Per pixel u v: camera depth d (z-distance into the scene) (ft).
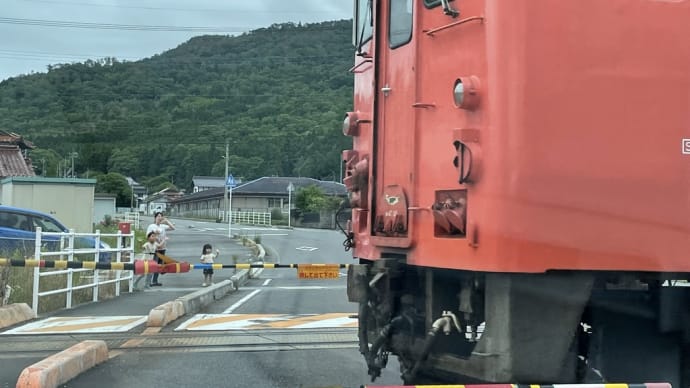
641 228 11.97
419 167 13.78
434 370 13.96
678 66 12.39
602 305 13.69
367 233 16.19
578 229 11.65
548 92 11.68
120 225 48.98
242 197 255.70
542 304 11.82
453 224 12.34
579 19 11.90
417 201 13.78
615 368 13.88
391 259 14.78
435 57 13.44
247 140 233.14
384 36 15.53
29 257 37.76
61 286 38.88
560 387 11.14
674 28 12.41
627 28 12.14
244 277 60.64
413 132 14.01
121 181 247.91
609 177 11.86
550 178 11.59
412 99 14.08
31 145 134.21
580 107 11.80
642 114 12.12
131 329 30.35
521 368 11.66
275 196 254.06
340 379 20.94
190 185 328.49
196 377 21.15
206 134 235.40
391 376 21.30
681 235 12.18
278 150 235.61
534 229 11.48
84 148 224.12
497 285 11.97
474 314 12.85
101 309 37.37
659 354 14.10
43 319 33.35
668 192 12.17
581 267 11.63
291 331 29.96
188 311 36.68
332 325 31.81
